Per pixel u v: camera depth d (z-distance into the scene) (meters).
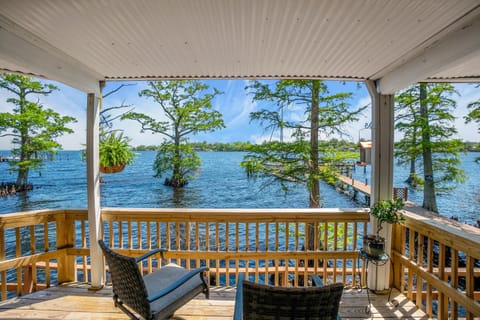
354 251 2.62
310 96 6.18
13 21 1.46
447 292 1.94
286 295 1.15
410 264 2.34
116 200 11.30
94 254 2.53
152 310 1.58
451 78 2.63
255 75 2.51
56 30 1.58
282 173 6.07
